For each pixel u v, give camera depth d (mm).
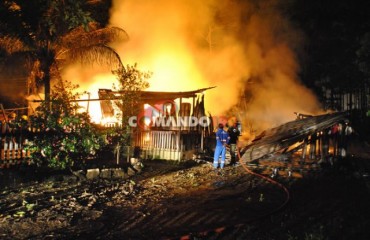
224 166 14758
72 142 11547
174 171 13984
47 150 11211
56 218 8055
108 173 12609
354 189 10273
